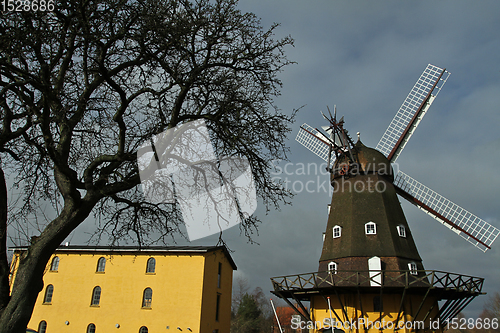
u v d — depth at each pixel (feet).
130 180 27.76
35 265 22.93
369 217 77.25
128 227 35.09
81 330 108.68
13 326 20.95
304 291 71.05
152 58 29.32
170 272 110.93
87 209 25.49
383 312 67.92
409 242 76.07
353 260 73.05
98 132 29.89
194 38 31.37
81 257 115.96
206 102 32.99
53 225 24.36
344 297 71.10
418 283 67.87
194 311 105.91
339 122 84.89
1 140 24.98
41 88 23.88
